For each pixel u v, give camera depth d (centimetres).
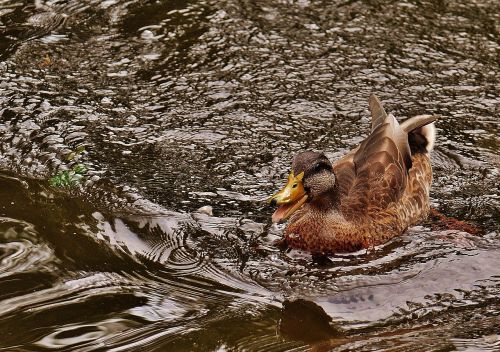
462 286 1113
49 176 1331
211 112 1500
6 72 1599
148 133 1439
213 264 1155
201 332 1005
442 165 1387
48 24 1764
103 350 963
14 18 1784
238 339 997
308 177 1181
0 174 1334
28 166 1354
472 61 1653
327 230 1195
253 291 1105
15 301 1054
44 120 1464
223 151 1398
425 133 1391
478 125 1474
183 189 1307
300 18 1794
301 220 1212
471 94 1557
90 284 1095
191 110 1505
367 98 1546
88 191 1294
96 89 1558
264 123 1472
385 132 1328
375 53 1677
